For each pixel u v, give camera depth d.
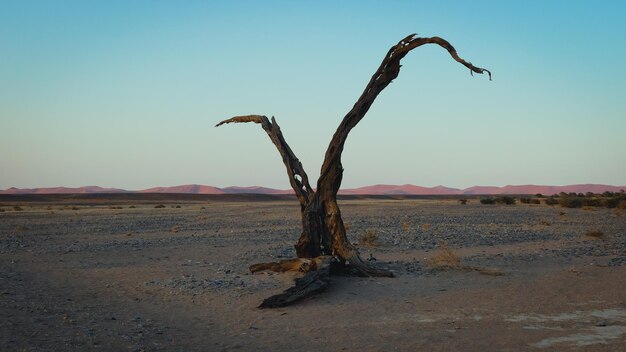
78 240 28.23
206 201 124.88
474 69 14.27
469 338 9.27
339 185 16.30
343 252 15.87
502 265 17.72
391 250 22.50
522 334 9.47
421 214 46.94
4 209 70.19
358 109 15.77
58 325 10.30
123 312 11.69
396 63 15.53
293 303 12.27
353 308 11.77
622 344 8.82
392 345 8.95
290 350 8.80
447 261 17.30
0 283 14.93
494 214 46.62
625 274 15.47
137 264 19.12
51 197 132.00
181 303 12.59
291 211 53.44
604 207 59.88
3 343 8.89
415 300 12.47
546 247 23.03
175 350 8.82
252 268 16.72
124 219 45.34
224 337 9.64
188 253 22.23
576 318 10.62
